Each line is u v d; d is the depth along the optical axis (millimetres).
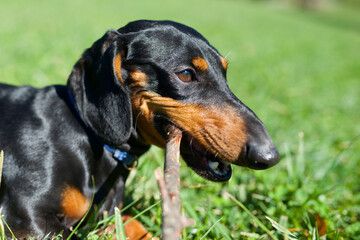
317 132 917
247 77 1349
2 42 1206
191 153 446
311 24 4457
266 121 869
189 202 529
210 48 470
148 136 465
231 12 4148
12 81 837
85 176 451
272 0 7594
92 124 439
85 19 2055
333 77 1728
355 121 1126
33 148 442
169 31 453
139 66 446
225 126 430
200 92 448
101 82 435
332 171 697
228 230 486
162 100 444
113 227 467
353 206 568
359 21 6148
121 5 3080
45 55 1093
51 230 422
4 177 437
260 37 2580
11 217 425
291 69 1667
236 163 423
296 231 482
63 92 475
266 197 552
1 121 462
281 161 690
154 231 483
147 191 560
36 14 1982
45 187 429
